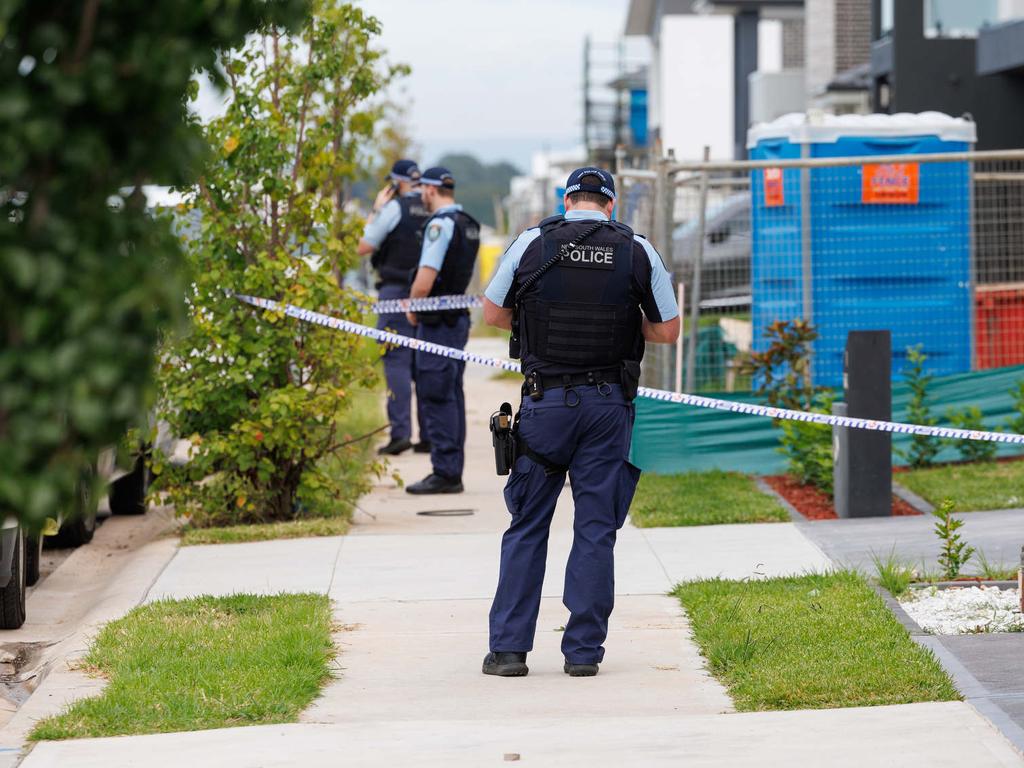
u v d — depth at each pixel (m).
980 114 71.38
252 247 34.53
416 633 25.31
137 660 22.91
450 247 39.50
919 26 71.12
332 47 34.19
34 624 28.94
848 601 25.80
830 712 19.89
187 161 10.48
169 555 32.28
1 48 9.66
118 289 9.90
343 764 18.23
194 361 33.97
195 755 18.64
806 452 38.47
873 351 34.41
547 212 102.06
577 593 22.48
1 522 10.39
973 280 44.03
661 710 20.67
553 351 22.28
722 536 32.75
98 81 9.66
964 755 17.95
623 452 22.62
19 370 9.73
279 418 33.94
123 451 11.20
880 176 43.50
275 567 30.64
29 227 9.77
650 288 22.36
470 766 18.08
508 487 22.91
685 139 148.50
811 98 108.62
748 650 22.77
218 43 10.54
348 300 35.16
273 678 21.78
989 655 22.34
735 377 43.84
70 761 18.47
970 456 41.00
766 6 149.12
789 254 43.88
